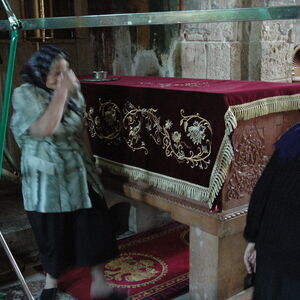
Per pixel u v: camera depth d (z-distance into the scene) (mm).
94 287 2416
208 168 2254
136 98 2658
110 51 4086
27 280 2760
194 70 3732
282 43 3873
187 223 2363
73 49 4062
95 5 3949
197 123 2275
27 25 1838
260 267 1543
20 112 2045
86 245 2234
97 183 2293
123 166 2834
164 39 3779
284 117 2459
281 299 1457
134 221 3535
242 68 3814
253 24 3688
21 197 3512
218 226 2170
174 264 2965
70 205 2146
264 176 1562
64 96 2008
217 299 2299
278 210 1475
